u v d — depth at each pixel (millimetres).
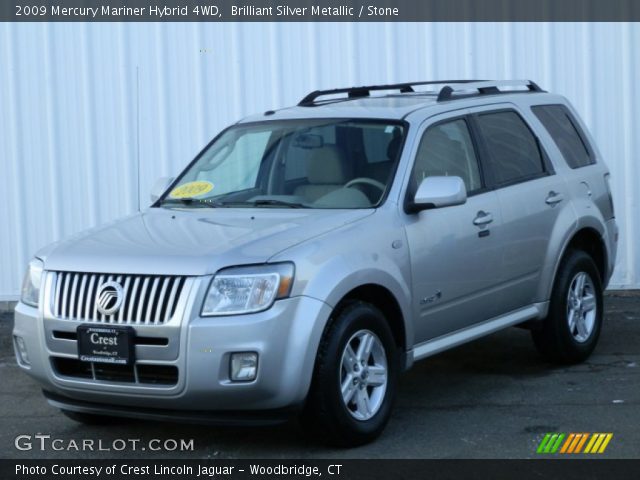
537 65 10164
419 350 6375
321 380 5590
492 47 10141
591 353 7859
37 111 10141
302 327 5461
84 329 5609
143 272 5551
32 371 5930
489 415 6488
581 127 8227
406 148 6500
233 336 5363
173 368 5453
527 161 7406
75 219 10219
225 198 6777
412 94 7629
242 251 5559
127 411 5730
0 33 10078
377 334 5969
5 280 10242
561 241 7414
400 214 6254
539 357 8000
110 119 10164
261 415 5547
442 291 6469
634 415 6387
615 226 8250
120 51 10117
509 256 6992
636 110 10125
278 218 6164
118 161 10195
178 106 10172
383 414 6000
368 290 6004
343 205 6355
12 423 6711
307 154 6727
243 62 10164
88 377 5730
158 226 6227
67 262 5812
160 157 10203
